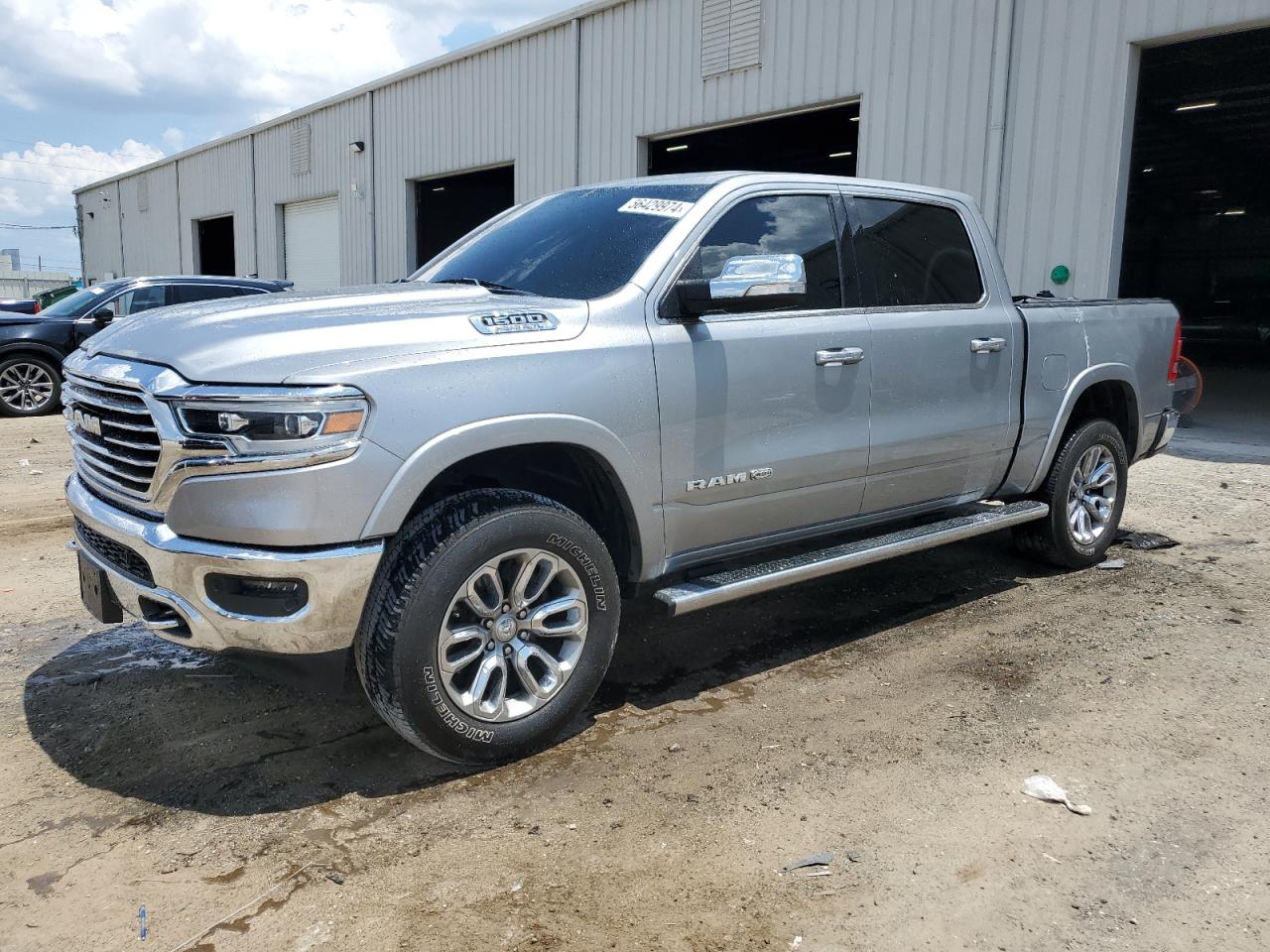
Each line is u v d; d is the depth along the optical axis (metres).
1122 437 5.73
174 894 2.59
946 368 4.50
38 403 12.39
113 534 3.05
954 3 11.12
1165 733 3.53
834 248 4.20
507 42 17.52
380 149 21.55
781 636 4.58
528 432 3.15
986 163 11.01
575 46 16.11
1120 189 10.09
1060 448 5.33
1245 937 2.43
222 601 2.86
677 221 3.77
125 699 3.80
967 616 4.83
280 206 26.11
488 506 3.12
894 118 11.84
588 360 3.31
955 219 4.81
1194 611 4.86
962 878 2.67
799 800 3.07
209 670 4.08
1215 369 20.38
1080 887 2.63
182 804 3.03
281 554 2.80
